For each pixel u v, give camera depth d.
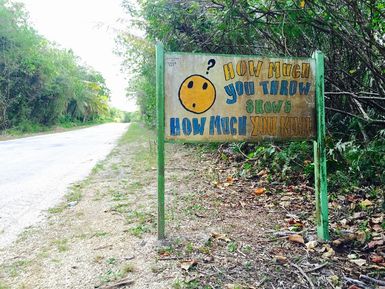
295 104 2.99
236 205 3.94
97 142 14.14
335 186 4.23
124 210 3.83
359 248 2.73
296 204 3.92
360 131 5.16
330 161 4.56
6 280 2.30
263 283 2.21
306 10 3.82
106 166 7.14
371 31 3.70
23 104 26.41
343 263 2.48
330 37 4.60
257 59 2.94
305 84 3.00
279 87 2.97
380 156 4.19
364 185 4.20
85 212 3.85
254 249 2.70
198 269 2.38
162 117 2.81
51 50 30.95
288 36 4.33
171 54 2.80
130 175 6.03
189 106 2.84
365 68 4.79
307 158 4.99
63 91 31.70
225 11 4.12
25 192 4.98
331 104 5.52
